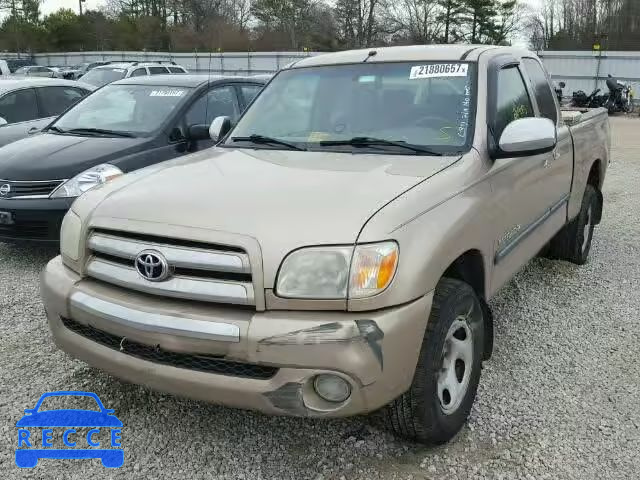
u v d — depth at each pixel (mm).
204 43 55125
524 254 4020
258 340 2480
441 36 56344
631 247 6473
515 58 4305
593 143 5570
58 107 9617
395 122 3654
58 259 3227
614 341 4223
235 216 2658
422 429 2844
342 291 2494
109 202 2977
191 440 3119
